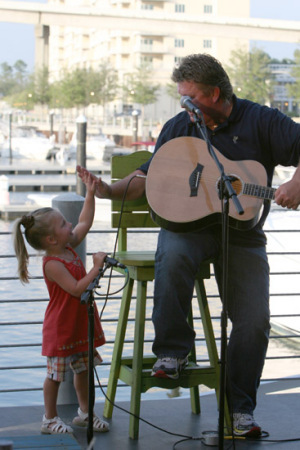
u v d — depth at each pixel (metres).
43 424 3.26
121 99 68.50
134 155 3.71
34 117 57.81
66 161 38.41
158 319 3.19
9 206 22.89
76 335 3.21
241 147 3.30
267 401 3.81
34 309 11.28
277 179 23.48
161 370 3.20
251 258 3.24
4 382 8.07
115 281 11.58
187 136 3.36
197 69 3.21
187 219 3.17
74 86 62.00
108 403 3.48
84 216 3.37
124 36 80.44
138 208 3.70
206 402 3.78
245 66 54.72
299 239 8.84
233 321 3.28
